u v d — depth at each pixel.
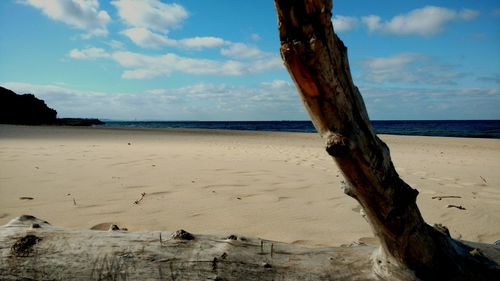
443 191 4.68
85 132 20.11
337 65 1.13
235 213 3.46
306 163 7.32
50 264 1.69
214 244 1.81
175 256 1.72
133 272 1.66
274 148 11.55
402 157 9.09
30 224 2.00
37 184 4.46
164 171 5.69
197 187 4.55
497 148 13.17
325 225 3.17
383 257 1.62
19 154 7.34
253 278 1.63
